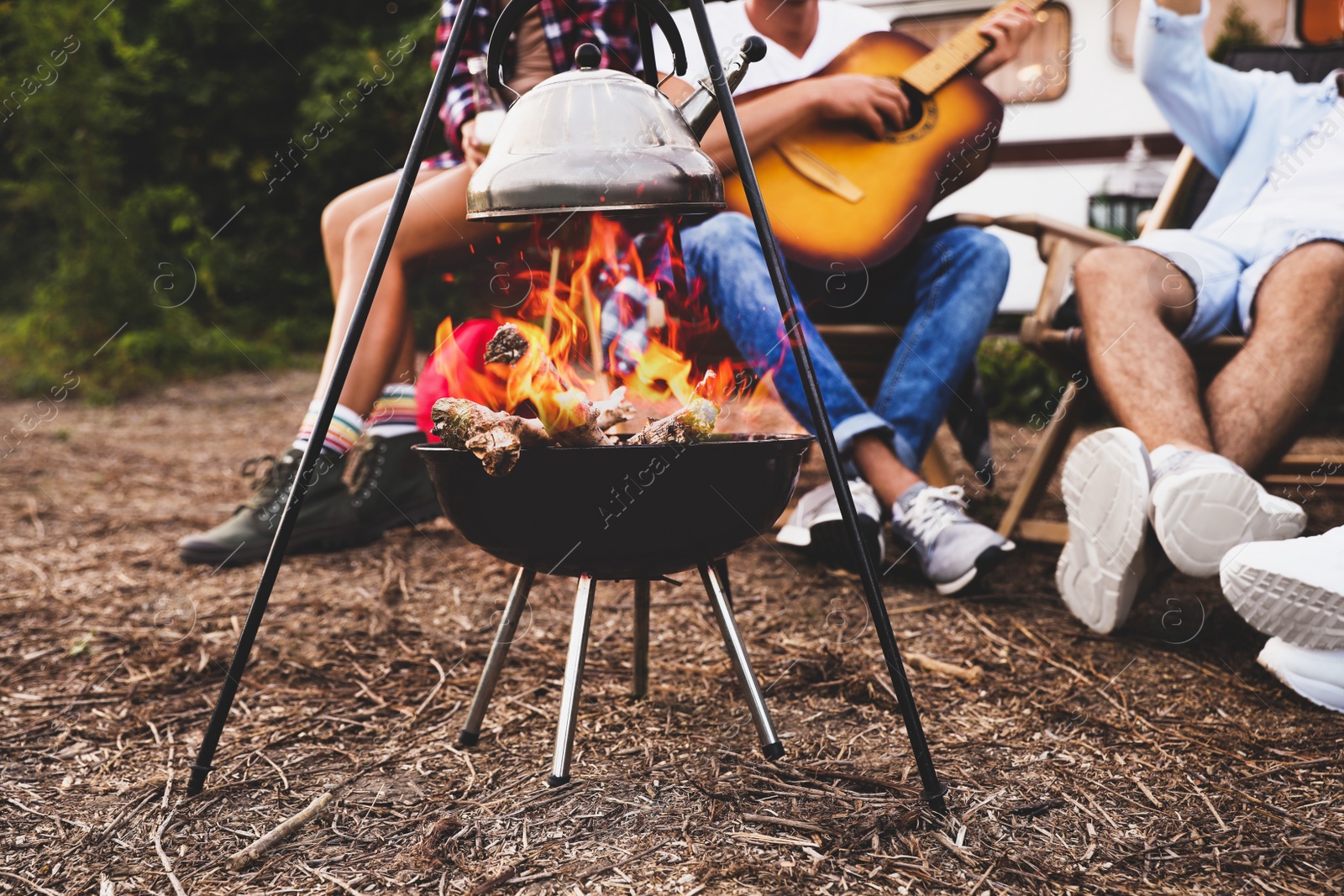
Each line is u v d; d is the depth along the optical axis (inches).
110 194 274.4
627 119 43.6
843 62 85.7
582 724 54.8
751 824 43.6
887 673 60.6
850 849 41.4
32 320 251.6
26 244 344.5
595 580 48.1
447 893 39.2
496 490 43.1
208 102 345.4
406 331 92.6
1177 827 43.0
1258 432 64.2
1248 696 56.5
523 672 62.9
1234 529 57.7
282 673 64.3
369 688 61.6
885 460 75.3
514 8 48.6
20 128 257.6
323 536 92.3
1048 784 46.9
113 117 270.4
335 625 73.1
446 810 45.9
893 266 81.7
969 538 72.1
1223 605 71.4
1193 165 86.3
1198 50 77.1
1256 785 46.5
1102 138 226.1
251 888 40.1
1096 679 59.5
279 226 346.0
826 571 82.3
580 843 42.5
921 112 82.6
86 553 95.8
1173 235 72.6
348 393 81.6
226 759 52.1
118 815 46.3
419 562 90.2
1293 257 66.0
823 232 77.3
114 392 230.1
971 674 59.8
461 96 81.9
